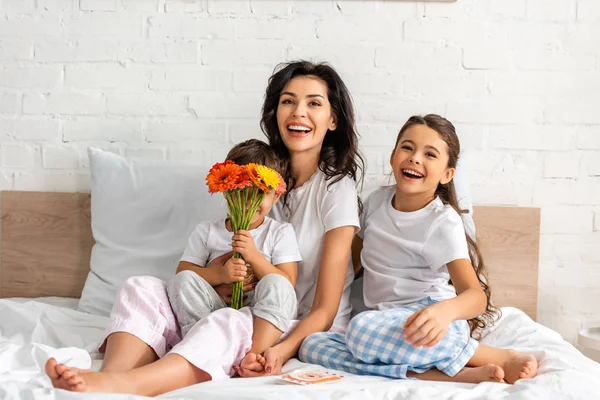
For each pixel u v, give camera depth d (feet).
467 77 7.25
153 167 6.98
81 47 7.33
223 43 7.29
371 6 7.23
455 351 4.89
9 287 7.34
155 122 7.36
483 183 7.30
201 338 4.67
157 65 7.32
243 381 4.41
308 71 6.26
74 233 7.29
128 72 7.34
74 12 7.31
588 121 7.25
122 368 4.64
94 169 6.99
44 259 7.31
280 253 5.77
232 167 5.45
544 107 7.26
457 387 4.38
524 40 7.23
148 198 6.81
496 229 7.14
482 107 7.27
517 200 7.30
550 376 4.36
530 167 7.29
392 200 6.20
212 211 6.74
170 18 7.29
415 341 4.70
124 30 7.31
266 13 7.26
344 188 6.14
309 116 6.09
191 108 7.34
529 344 5.40
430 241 5.75
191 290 5.16
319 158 6.35
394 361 4.84
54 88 7.36
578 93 7.25
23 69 7.36
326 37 7.25
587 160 7.27
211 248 5.87
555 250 7.30
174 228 6.73
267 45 7.27
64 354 4.54
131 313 4.88
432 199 6.02
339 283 5.82
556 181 7.28
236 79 7.30
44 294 7.32
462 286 5.44
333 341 5.24
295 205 6.21
